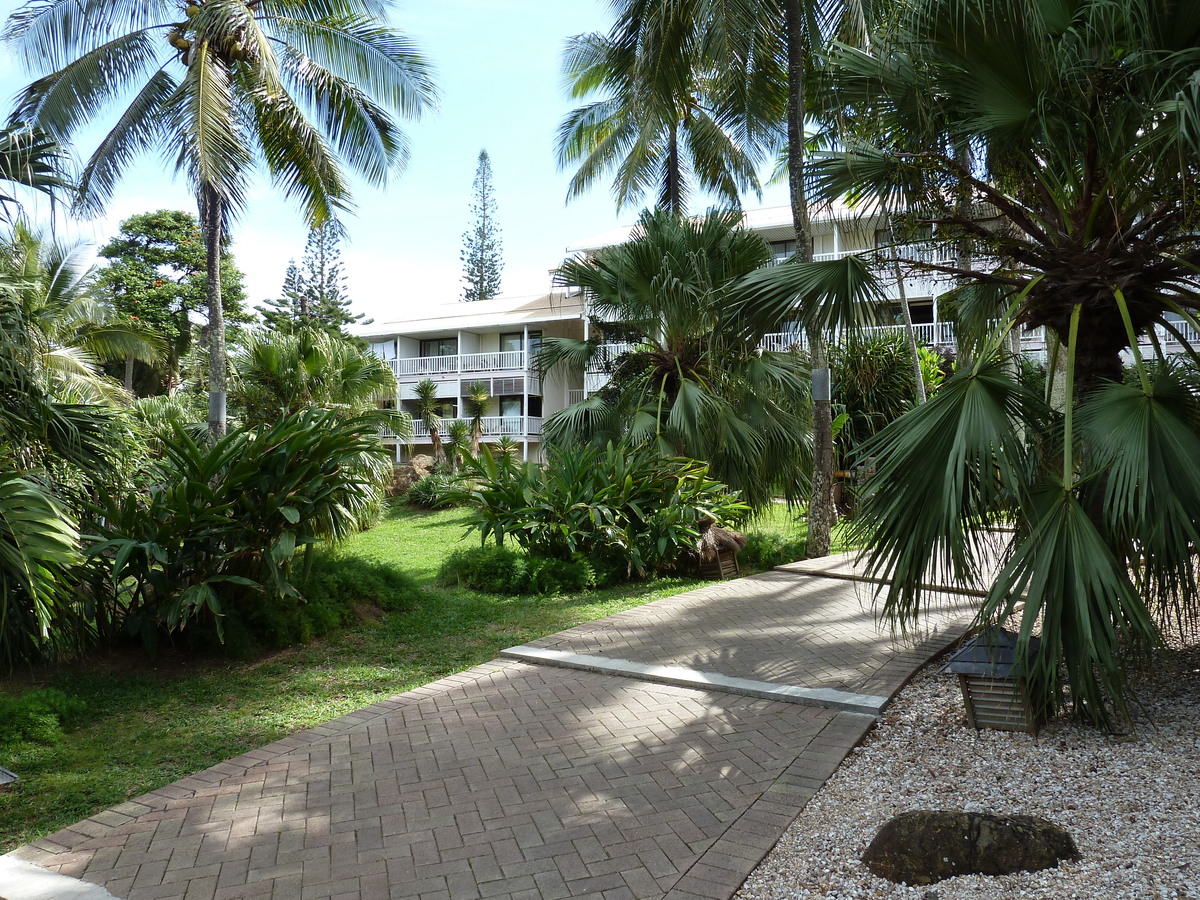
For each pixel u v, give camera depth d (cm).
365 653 673
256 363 1402
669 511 976
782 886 294
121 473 670
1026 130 462
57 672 601
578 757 425
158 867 321
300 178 1247
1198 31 414
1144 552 395
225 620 659
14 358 564
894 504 429
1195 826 308
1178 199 440
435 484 2106
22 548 472
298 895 298
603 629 714
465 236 4747
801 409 1198
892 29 468
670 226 1213
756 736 445
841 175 571
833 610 772
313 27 1149
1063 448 436
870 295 545
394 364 3416
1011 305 459
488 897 294
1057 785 355
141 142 1139
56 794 402
